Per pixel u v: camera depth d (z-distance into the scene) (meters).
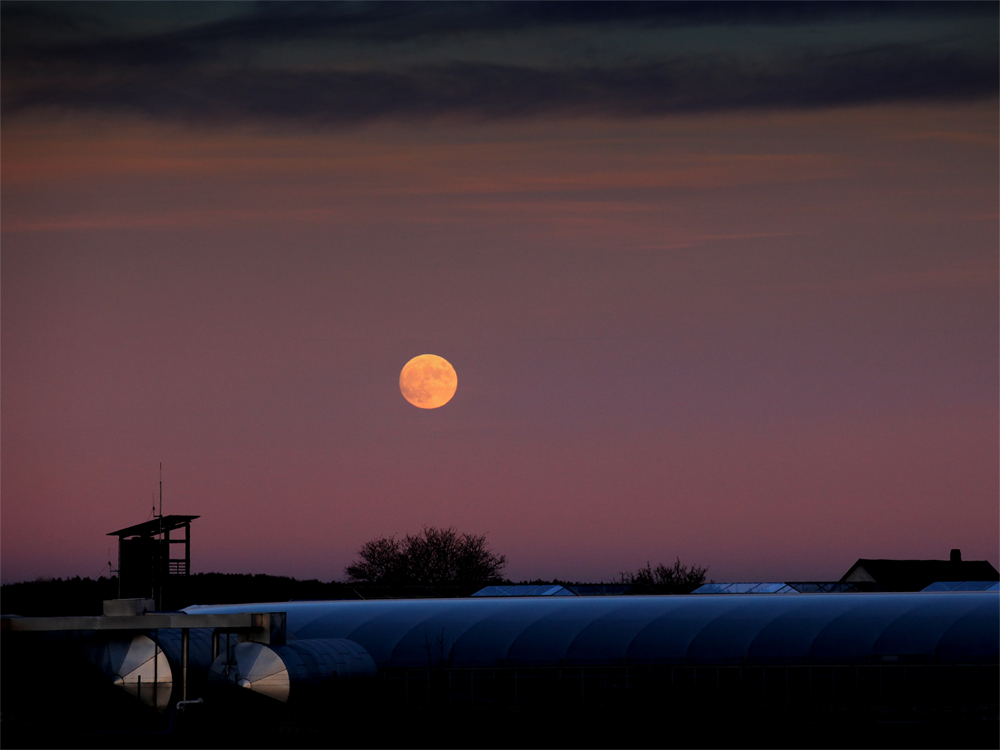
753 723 170.50
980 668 184.62
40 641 176.38
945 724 168.12
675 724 170.00
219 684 165.88
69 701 175.75
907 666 186.88
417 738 157.75
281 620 171.00
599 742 153.50
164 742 157.00
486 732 163.12
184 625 170.38
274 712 163.50
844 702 187.75
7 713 171.88
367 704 180.25
